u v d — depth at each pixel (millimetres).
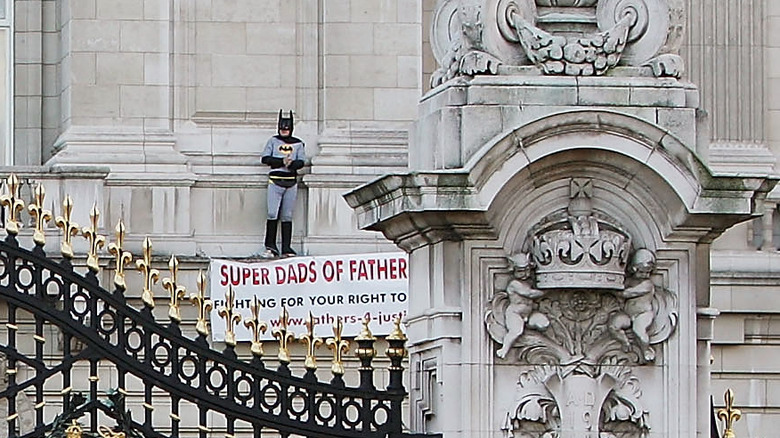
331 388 55125
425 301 55000
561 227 54250
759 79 99812
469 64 54219
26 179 88750
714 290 95000
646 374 54938
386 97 97438
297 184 95500
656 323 54875
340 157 96188
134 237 94250
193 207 95375
